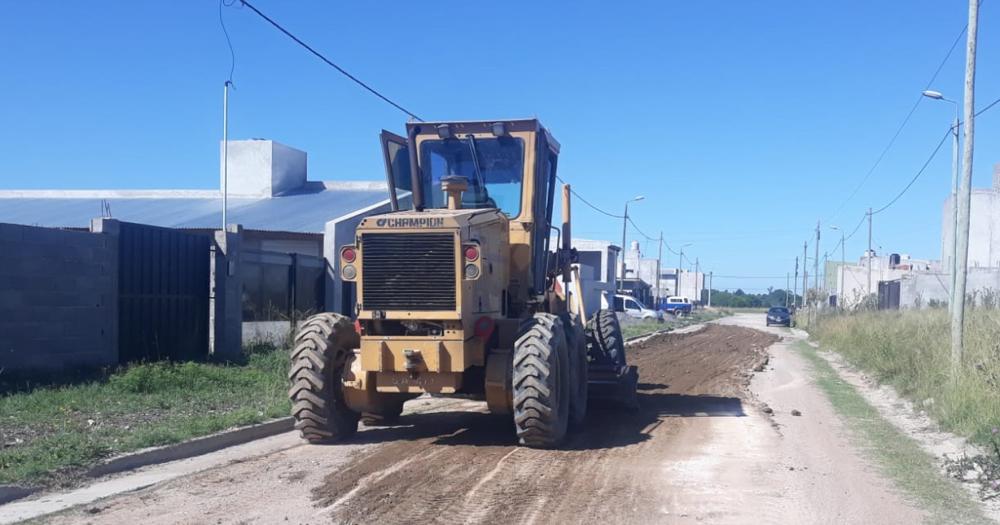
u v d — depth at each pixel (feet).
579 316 47.16
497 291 37.09
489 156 39.75
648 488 28.45
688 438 38.70
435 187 40.06
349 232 81.46
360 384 35.09
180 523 23.86
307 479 29.19
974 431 38.99
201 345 62.44
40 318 48.73
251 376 52.24
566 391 36.76
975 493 29.63
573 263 50.90
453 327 33.65
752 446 37.11
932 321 75.31
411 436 38.27
